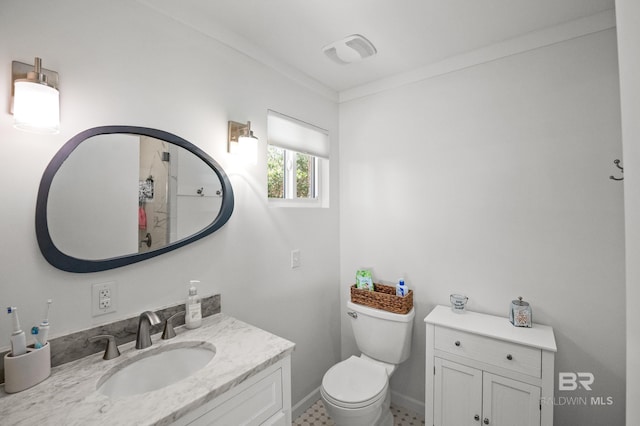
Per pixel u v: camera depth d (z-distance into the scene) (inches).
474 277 74.0
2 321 38.3
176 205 55.3
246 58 68.6
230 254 64.7
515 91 68.5
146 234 51.3
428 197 80.5
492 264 71.6
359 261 93.9
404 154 84.7
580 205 62.0
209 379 38.7
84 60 44.7
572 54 62.5
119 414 32.6
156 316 46.8
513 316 64.9
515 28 64.2
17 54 38.9
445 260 78.0
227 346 47.6
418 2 55.6
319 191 95.7
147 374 46.2
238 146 64.3
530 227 67.1
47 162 41.4
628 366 20.2
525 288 67.7
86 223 44.6
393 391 87.1
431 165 80.0
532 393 57.1
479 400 62.6
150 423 31.3
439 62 77.9
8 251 38.6
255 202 70.3
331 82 89.9
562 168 63.7
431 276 80.4
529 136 67.0
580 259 62.1
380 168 89.3
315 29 63.7
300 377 82.9
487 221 72.2
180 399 34.9
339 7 56.7
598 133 60.3
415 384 83.3
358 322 82.4
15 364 35.9
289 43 69.0
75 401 34.8
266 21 60.9
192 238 56.9
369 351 80.4
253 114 70.1
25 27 39.6
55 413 32.8
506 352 59.4
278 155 87.8
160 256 53.4
